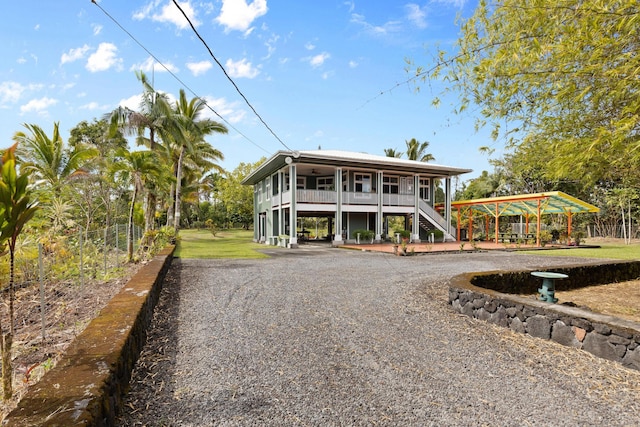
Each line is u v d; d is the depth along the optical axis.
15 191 2.32
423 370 3.08
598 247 19.30
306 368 3.09
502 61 3.80
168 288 6.43
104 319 3.03
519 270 7.07
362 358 3.34
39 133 12.68
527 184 29.56
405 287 6.84
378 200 20.62
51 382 1.83
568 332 3.71
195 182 28.72
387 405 2.48
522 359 3.34
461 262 11.48
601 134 3.21
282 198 20.12
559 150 3.96
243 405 2.46
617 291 7.30
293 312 4.90
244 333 4.00
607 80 3.35
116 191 17.91
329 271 8.90
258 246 19.03
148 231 10.91
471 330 4.23
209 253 13.80
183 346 3.57
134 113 16.08
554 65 3.60
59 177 13.19
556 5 3.29
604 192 25.42
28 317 4.16
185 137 18.39
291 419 2.29
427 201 24.38
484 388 2.75
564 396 2.63
